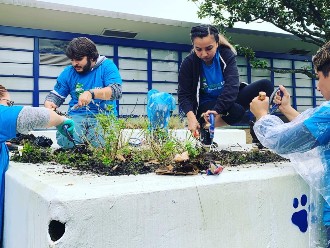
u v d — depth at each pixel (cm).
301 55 1038
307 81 1064
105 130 214
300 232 179
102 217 125
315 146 162
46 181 148
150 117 268
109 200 127
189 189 144
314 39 846
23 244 153
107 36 796
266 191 167
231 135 498
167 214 139
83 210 122
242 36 874
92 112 255
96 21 728
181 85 280
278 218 171
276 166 190
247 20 815
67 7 679
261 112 203
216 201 151
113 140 210
